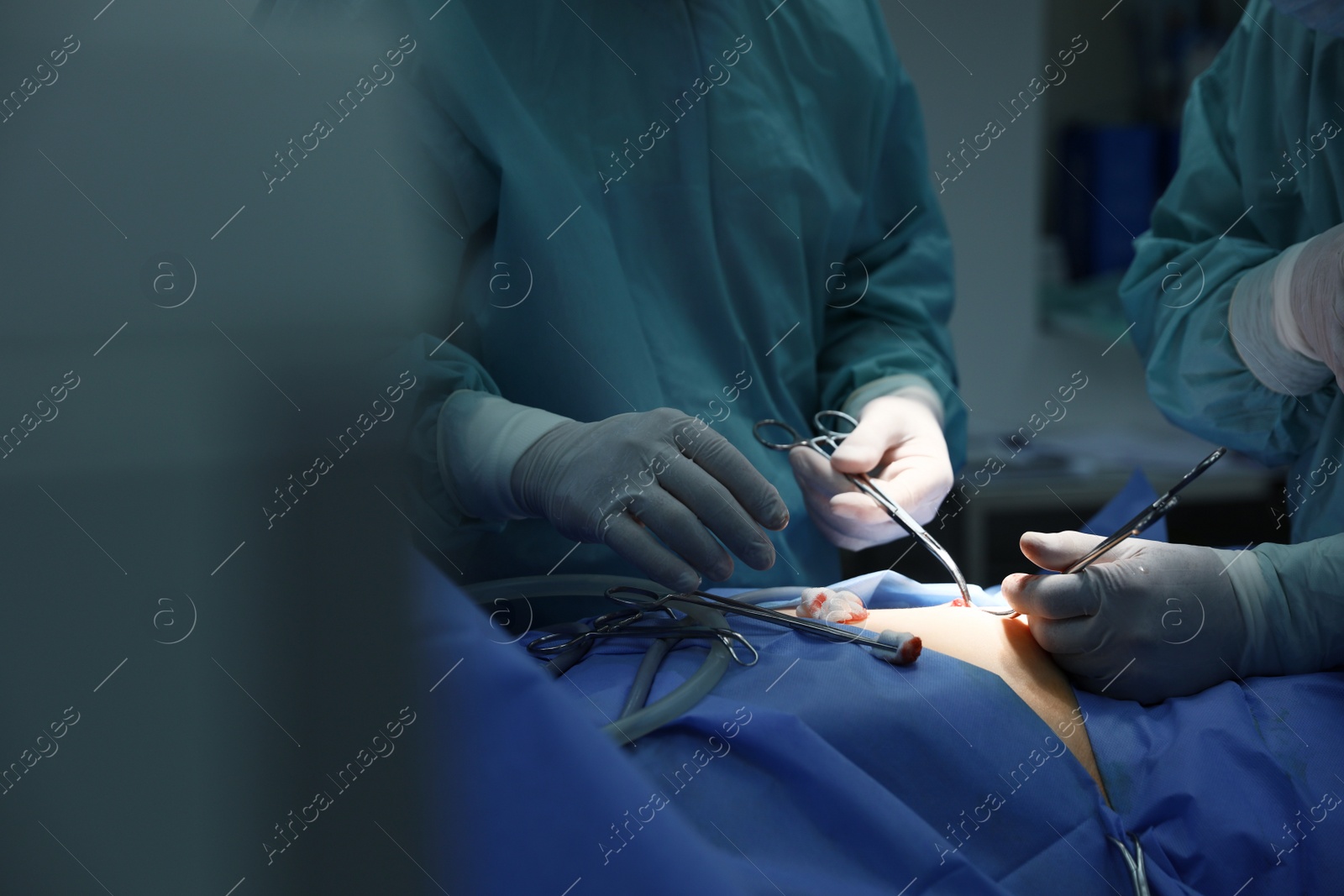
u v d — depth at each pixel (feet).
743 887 2.06
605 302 3.79
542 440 3.32
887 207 4.95
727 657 2.74
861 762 2.47
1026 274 8.66
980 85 8.17
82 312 1.28
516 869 1.81
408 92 3.42
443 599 2.04
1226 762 2.50
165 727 1.30
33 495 1.26
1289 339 3.52
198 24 1.44
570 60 3.91
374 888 1.39
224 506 1.29
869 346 4.74
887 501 3.55
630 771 2.00
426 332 3.51
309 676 1.34
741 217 4.11
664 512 3.06
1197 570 2.86
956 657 2.80
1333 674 2.89
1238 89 4.17
